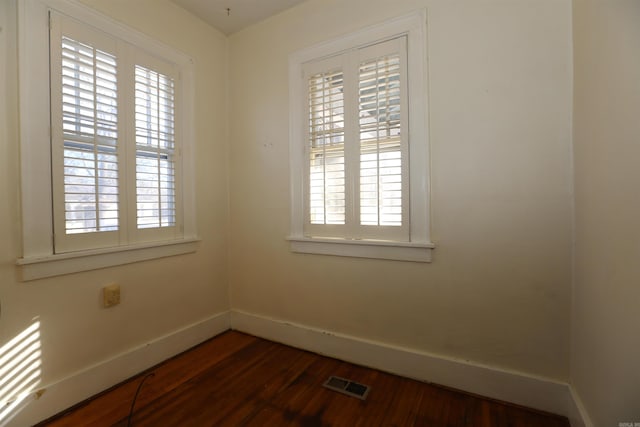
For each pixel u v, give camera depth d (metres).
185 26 2.16
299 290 2.18
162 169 2.02
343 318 2.00
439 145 1.67
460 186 1.62
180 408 1.52
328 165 2.04
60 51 1.51
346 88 1.95
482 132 1.56
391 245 1.79
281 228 2.26
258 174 2.36
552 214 1.43
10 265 1.36
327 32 2.02
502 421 1.40
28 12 1.40
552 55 1.42
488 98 1.55
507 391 1.52
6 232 1.36
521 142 1.48
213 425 1.40
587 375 1.20
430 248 1.69
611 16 0.96
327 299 2.06
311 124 2.10
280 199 2.26
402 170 1.77
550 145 1.42
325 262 2.07
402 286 1.80
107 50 1.70
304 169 2.13
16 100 1.38
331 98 2.03
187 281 2.18
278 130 2.25
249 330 2.42
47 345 1.47
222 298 2.47
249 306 2.43
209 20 2.29
